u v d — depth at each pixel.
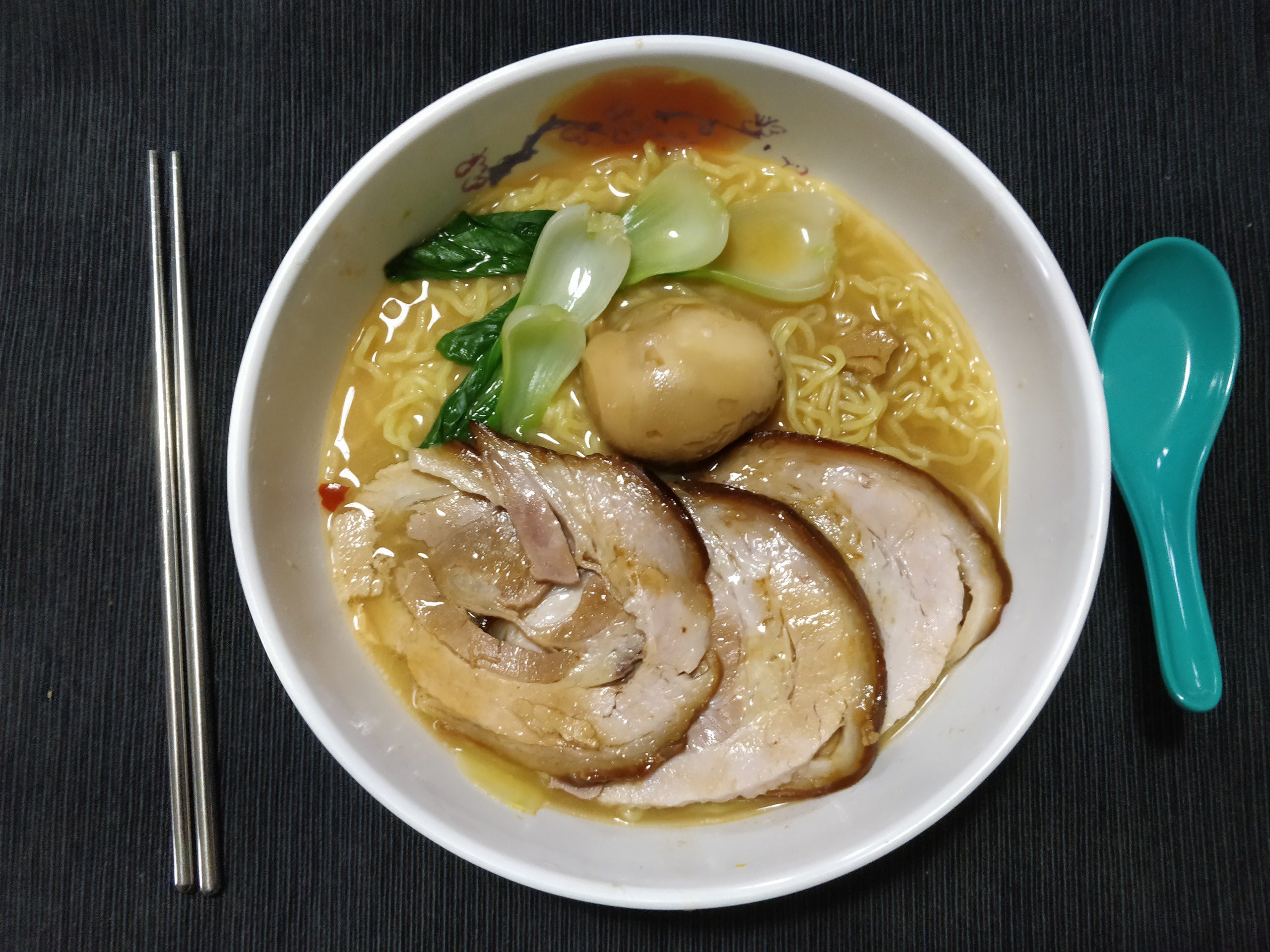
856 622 0.30
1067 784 0.33
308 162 0.34
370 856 0.33
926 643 0.31
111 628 0.33
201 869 0.32
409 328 0.32
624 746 0.30
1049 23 0.34
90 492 0.33
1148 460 0.34
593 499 0.30
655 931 0.33
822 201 0.32
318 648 0.30
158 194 0.34
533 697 0.30
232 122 0.34
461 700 0.30
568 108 0.30
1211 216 0.34
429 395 0.32
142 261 0.34
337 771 0.33
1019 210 0.29
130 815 0.33
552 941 0.32
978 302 0.32
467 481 0.31
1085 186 0.34
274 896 0.32
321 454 0.31
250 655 0.33
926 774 0.29
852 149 0.31
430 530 0.31
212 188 0.33
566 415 0.32
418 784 0.29
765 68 0.29
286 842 0.32
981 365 0.32
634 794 0.30
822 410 0.32
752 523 0.31
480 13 0.34
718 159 0.32
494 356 0.31
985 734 0.29
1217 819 0.33
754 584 0.31
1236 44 0.34
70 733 0.33
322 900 0.32
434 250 0.31
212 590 0.33
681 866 0.29
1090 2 0.34
